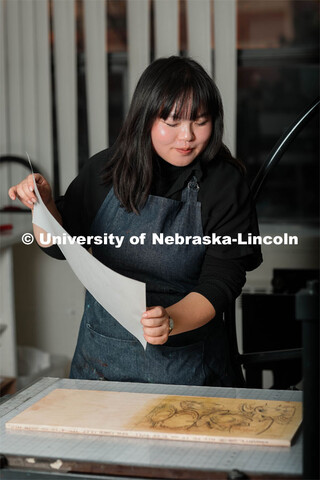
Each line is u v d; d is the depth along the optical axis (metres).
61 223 1.56
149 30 3.50
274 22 3.57
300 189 3.75
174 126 1.33
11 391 3.03
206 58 3.46
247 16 3.58
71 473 0.99
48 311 3.79
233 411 1.14
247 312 2.58
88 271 1.19
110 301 1.21
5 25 3.63
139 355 1.52
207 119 1.33
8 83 3.67
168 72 1.33
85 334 1.60
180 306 1.34
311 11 3.54
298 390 1.29
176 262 1.51
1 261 3.12
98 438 1.07
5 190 3.74
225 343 1.59
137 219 1.50
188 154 1.36
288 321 2.54
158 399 1.21
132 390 1.28
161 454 1.01
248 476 0.95
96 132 3.64
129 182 1.46
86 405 1.19
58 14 3.59
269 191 3.77
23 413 1.16
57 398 1.23
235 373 1.63
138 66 3.54
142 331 1.21
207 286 1.40
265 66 3.62
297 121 1.58
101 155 1.56
